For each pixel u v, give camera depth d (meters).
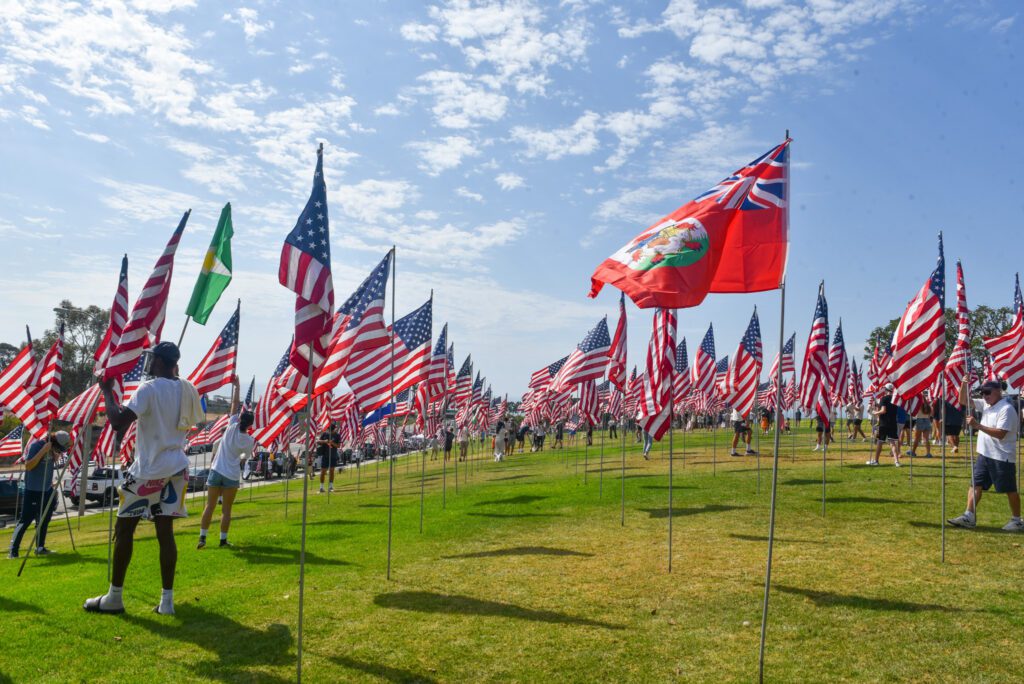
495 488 21.33
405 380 16.69
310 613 8.42
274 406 21.14
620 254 9.32
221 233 11.69
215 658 7.01
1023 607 7.91
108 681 6.45
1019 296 19.50
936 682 6.21
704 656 6.94
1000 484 11.64
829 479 18.11
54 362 14.73
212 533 15.55
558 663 6.82
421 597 9.03
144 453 8.32
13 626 8.00
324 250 8.20
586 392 21.98
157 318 9.69
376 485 29.08
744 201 8.84
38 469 14.09
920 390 11.21
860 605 8.19
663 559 10.60
